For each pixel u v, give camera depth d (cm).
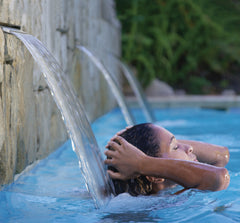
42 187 257
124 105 510
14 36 259
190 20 1245
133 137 236
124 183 236
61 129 414
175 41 1248
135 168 227
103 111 736
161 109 906
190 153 244
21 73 277
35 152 317
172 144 235
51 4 368
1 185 236
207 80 1280
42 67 251
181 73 1242
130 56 1156
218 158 283
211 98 920
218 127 603
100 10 733
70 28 458
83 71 539
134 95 1048
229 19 1297
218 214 203
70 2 462
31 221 197
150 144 232
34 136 314
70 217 204
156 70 1217
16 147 264
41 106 338
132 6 1155
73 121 246
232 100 896
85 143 244
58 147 399
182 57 1269
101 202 218
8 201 223
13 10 264
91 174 222
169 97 996
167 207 216
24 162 286
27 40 262
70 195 243
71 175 293
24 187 254
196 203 220
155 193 238
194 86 1226
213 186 226
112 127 568
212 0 1322
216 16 1305
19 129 272
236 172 298
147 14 1208
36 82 322
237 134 522
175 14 1231
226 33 1268
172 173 224
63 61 417
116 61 941
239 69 1320
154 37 1205
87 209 216
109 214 208
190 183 226
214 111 873
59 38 400
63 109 242
